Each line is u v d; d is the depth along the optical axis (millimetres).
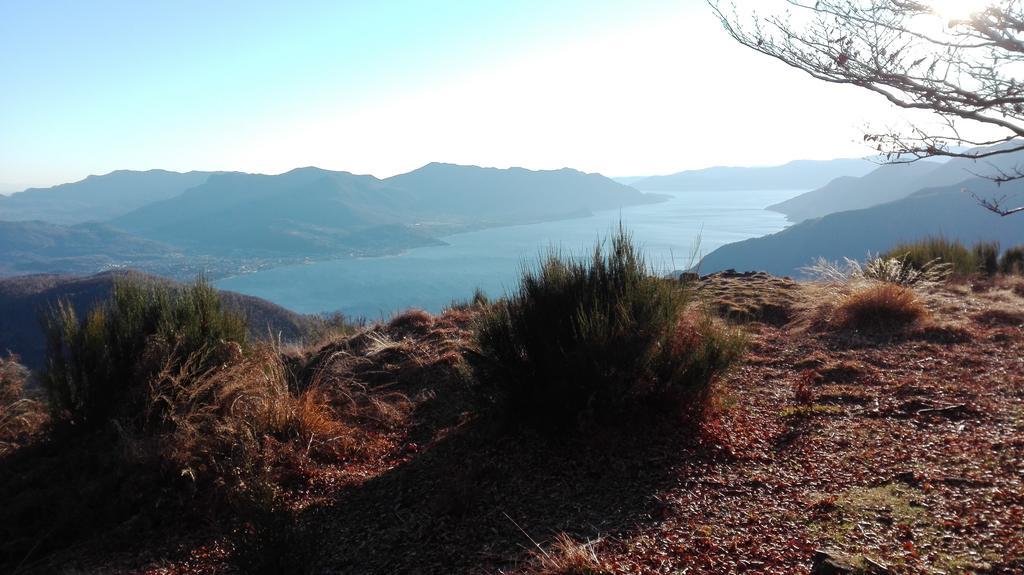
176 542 3891
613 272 4836
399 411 5699
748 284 10156
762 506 3270
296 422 5047
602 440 4215
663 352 4559
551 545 3107
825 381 5516
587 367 4316
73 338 5391
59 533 4164
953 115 2289
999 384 5004
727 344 4707
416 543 3400
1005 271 11445
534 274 4836
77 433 5289
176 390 5156
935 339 6711
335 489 4254
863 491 3305
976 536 2689
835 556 2525
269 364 5820
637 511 3379
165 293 6102
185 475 4359
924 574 2439
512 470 4066
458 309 9141
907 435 4070
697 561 2795
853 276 9062
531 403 4605
